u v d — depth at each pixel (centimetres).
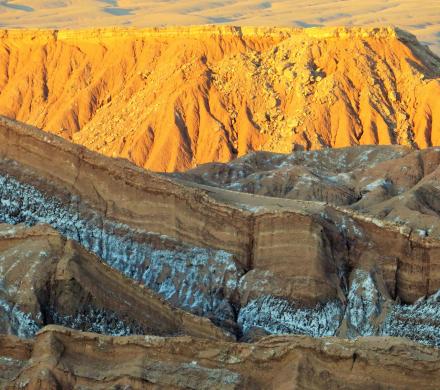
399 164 17038
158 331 10294
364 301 11575
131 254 11969
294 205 12531
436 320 11400
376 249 12181
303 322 11400
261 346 8519
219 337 10394
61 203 12244
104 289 10312
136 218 12206
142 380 8419
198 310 11469
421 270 12019
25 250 10469
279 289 11575
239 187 16725
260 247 11925
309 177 16588
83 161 12400
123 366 8550
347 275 12000
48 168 12400
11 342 8800
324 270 11662
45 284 10206
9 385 8525
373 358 8319
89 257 10544
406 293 11988
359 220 12350
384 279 11981
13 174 12350
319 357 8369
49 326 8775
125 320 10250
